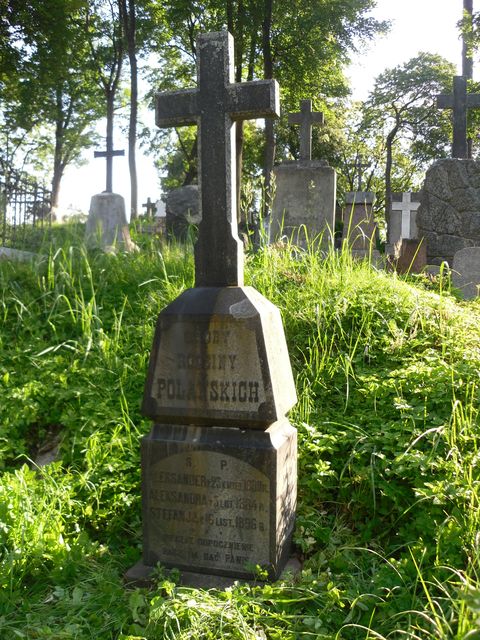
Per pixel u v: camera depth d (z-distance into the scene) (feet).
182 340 6.05
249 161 61.93
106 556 6.49
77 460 8.05
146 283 12.21
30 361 10.12
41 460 8.43
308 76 46.65
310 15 43.14
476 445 6.73
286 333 9.89
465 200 19.45
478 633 4.20
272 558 5.85
